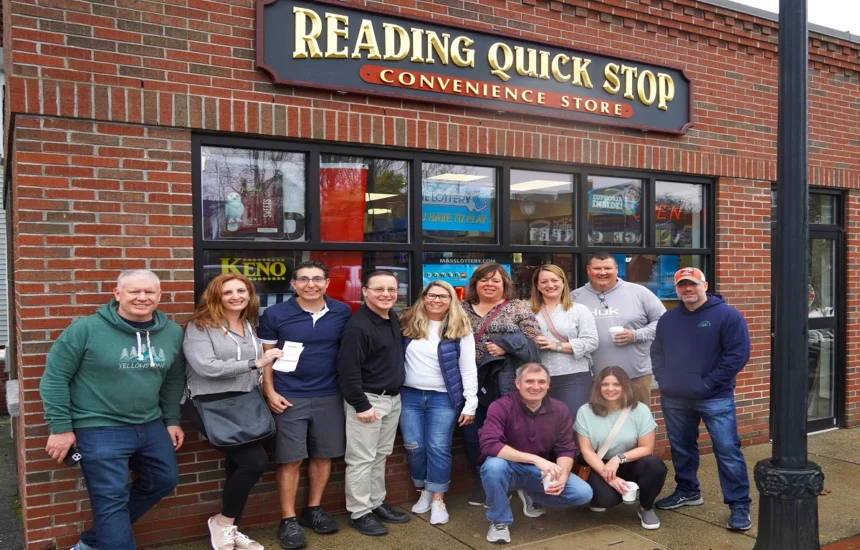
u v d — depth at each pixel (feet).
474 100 16.67
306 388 13.79
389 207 16.34
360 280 16.05
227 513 12.92
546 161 18.03
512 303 15.43
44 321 12.45
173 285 13.53
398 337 14.49
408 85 15.81
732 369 14.56
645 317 16.84
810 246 23.57
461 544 13.78
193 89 13.69
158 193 13.39
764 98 21.86
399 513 15.11
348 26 15.14
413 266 16.52
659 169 19.83
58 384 11.11
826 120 23.30
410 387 14.87
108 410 11.47
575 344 15.35
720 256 21.11
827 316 23.85
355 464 14.10
